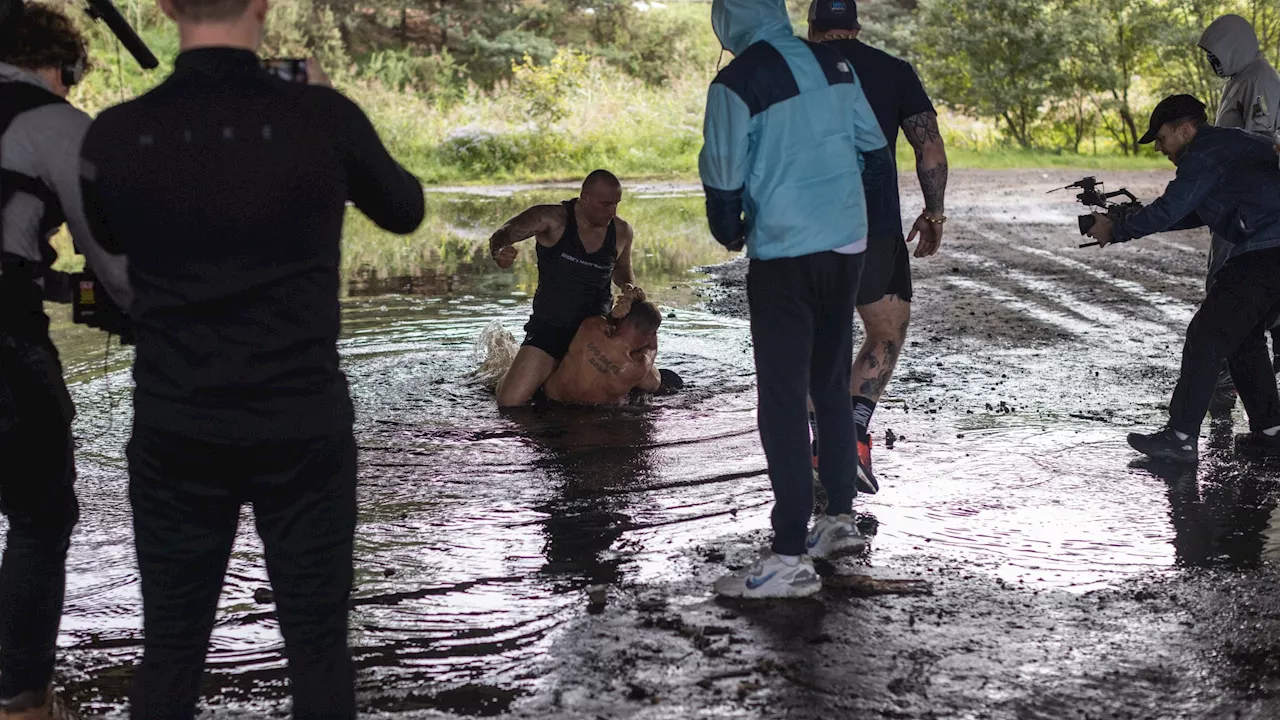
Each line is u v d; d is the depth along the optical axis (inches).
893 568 156.8
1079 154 1228.5
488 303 372.8
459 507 181.9
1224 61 248.7
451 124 1026.7
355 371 276.2
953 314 354.3
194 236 88.3
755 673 125.8
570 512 179.6
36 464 112.3
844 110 147.2
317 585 97.0
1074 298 385.7
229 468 92.4
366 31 1609.3
